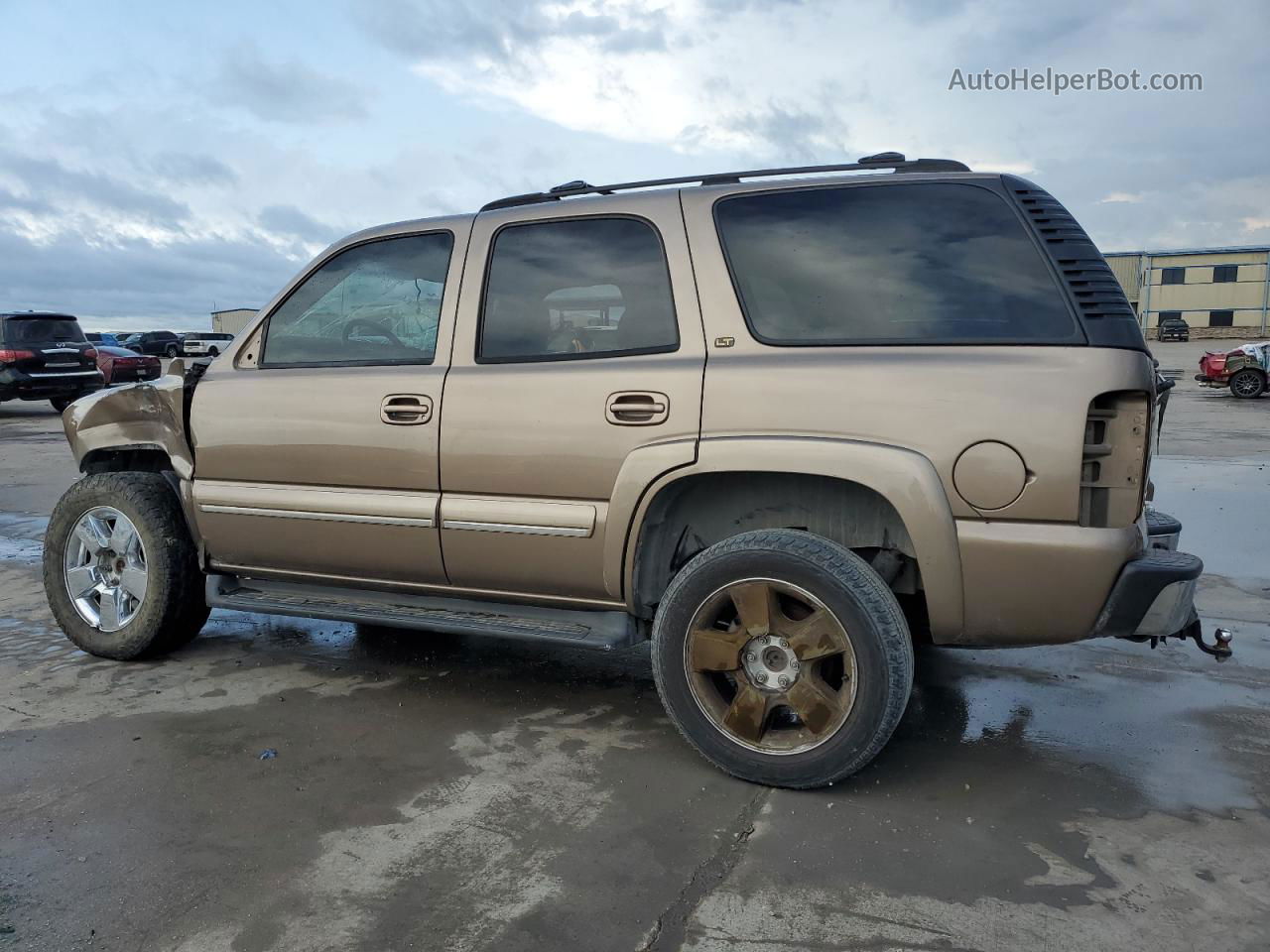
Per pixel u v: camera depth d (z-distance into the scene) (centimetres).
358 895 235
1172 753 320
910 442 270
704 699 298
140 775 301
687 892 236
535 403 315
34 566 612
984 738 333
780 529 310
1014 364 263
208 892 236
